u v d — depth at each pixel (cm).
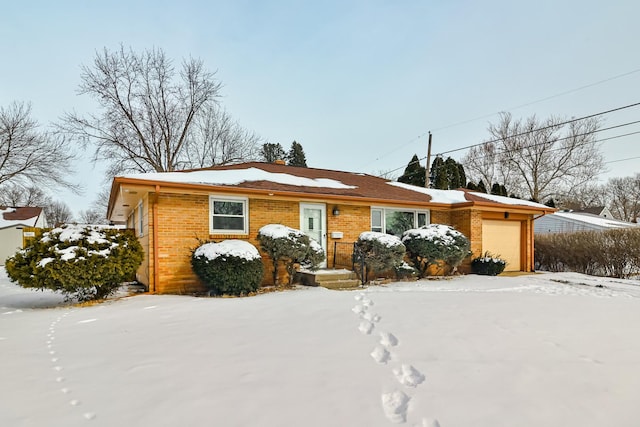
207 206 928
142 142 2528
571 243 1453
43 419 246
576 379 313
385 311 558
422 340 414
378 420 247
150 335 446
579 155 2961
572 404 271
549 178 3130
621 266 1291
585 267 1405
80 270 691
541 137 3091
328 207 1112
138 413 253
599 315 548
